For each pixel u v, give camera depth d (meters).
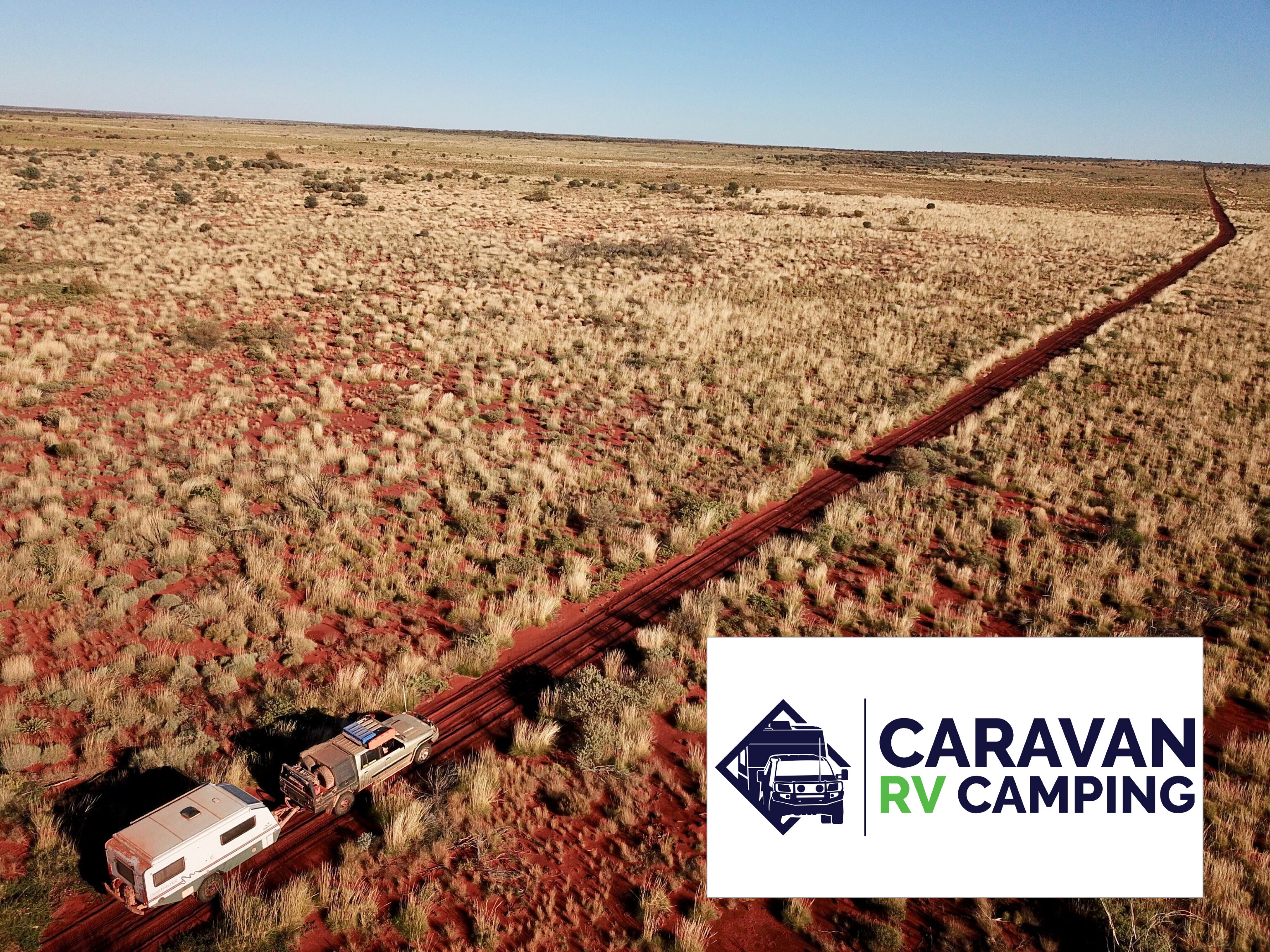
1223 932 9.73
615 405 30.98
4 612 15.77
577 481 23.92
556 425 28.25
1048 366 37.78
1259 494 24.12
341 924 9.77
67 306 37.91
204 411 27.48
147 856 9.59
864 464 26.69
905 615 17.16
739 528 21.91
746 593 18.06
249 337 35.53
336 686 14.18
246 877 10.51
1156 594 18.48
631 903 10.31
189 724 13.24
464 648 15.41
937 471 25.75
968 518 22.02
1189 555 20.41
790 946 9.85
